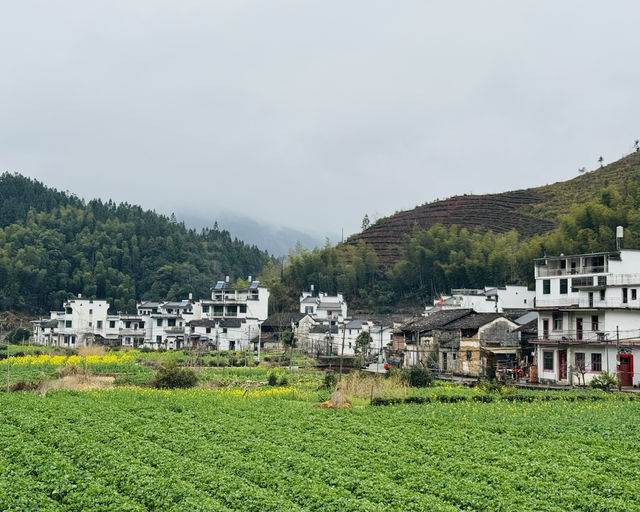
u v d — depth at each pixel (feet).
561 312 241.76
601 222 430.61
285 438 120.67
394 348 346.13
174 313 485.15
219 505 81.25
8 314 582.35
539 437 122.72
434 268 541.75
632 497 86.17
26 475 96.17
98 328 476.13
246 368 287.69
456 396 176.04
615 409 155.74
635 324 215.92
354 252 606.55
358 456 106.93
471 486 89.40
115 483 91.20
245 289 478.59
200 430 127.34
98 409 148.66
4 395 171.12
